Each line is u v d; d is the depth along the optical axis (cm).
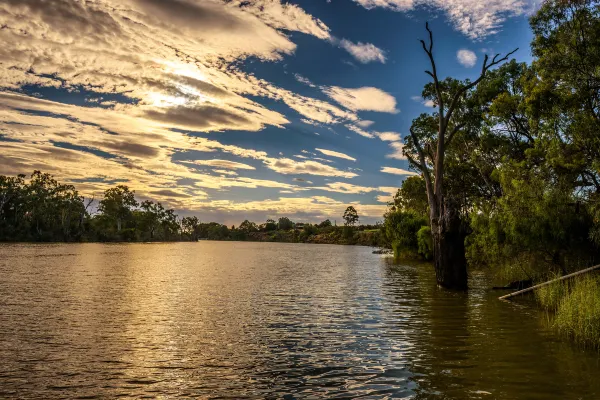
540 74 2464
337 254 9456
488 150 3975
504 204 2425
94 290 2630
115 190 18125
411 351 1216
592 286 1541
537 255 2372
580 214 2161
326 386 941
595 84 2231
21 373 1022
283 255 8944
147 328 1545
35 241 13538
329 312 1895
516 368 1042
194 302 2202
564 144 2431
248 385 951
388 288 2836
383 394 888
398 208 6669
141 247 12344
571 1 2252
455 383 944
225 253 9862
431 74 3077
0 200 13238
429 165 4450
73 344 1302
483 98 3988
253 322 1666
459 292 2570
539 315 1761
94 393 897
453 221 2673
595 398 845
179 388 931
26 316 1742
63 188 14588
